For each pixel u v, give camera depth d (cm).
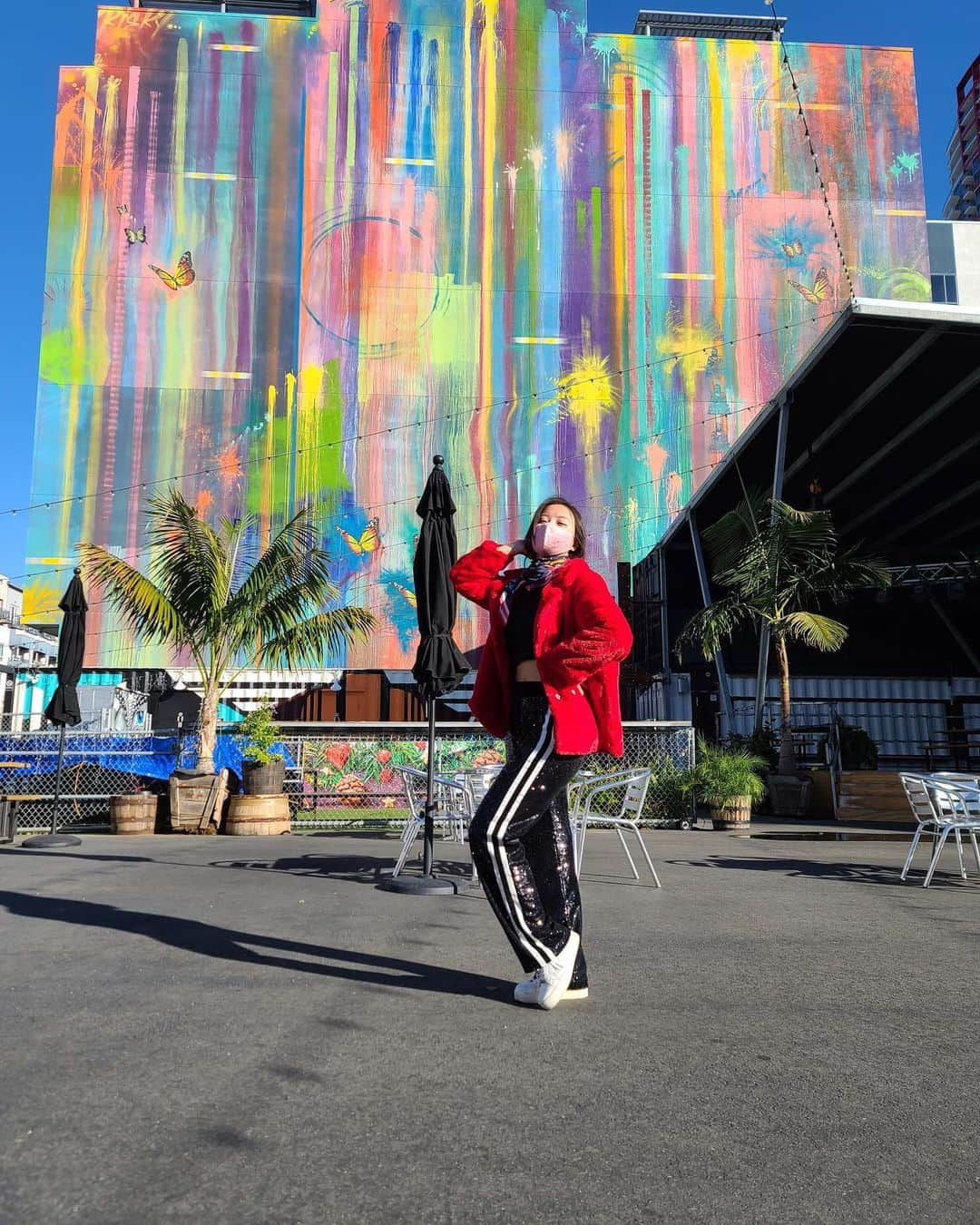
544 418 3147
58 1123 185
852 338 1245
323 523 3009
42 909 477
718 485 1880
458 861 735
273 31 3366
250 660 1241
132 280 3147
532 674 295
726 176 3366
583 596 286
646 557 2455
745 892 568
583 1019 274
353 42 3375
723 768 1160
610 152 3350
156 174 3231
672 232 3312
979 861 624
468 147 3328
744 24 3794
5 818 969
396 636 2919
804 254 3325
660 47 3444
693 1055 241
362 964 346
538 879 304
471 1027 262
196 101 3297
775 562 1403
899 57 3516
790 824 1266
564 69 3400
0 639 3030
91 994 295
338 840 997
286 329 3159
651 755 1233
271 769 1131
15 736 1239
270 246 3216
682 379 3203
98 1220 146
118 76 3288
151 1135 180
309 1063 227
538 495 3094
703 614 1484
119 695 2188
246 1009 277
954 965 359
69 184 3200
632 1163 173
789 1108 204
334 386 3128
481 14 3416
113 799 1105
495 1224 148
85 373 3062
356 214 3253
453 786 632
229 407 3088
